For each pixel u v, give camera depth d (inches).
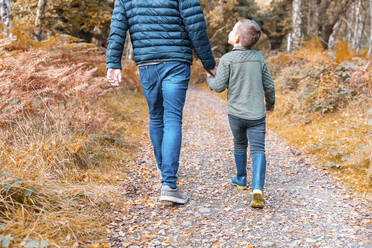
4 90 118.2
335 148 149.9
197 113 316.2
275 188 118.3
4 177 83.6
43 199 84.7
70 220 80.0
